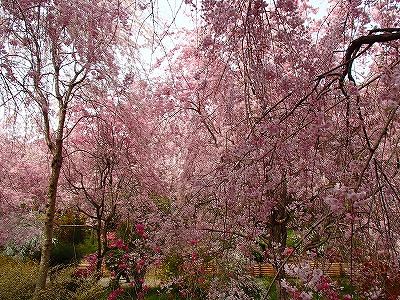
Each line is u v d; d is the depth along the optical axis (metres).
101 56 4.09
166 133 5.81
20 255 9.16
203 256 5.11
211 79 3.94
